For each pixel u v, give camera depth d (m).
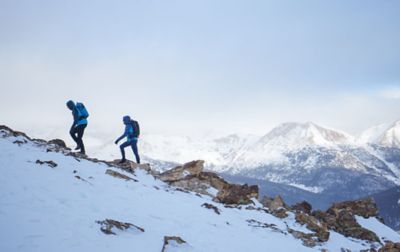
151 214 18.77
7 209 14.83
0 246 12.48
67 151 25.72
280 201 28.05
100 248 13.90
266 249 18.67
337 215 29.17
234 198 26.19
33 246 12.91
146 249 14.74
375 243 26.02
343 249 22.69
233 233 19.64
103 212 17.12
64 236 13.98
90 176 21.62
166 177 28.47
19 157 21.17
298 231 22.64
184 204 22.20
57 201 16.88
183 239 16.72
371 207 30.61
